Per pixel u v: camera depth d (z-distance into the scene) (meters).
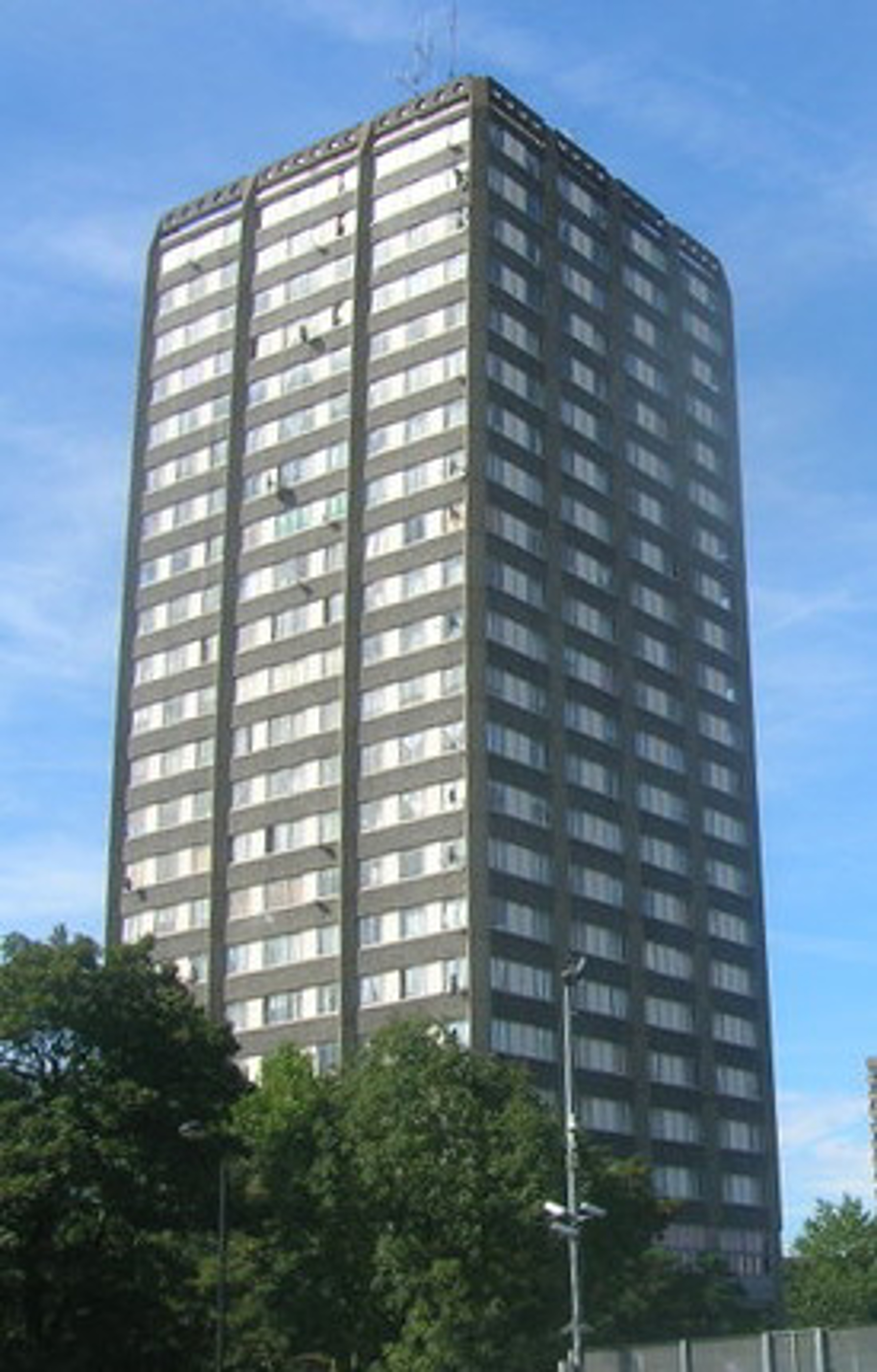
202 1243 67.06
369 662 114.69
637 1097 113.94
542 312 124.75
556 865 112.12
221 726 120.06
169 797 121.19
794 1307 110.88
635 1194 67.75
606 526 125.69
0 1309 55.31
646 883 120.25
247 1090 62.81
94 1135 56.31
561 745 115.44
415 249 122.50
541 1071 106.31
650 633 127.38
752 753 135.62
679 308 139.88
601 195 134.25
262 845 115.38
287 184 130.62
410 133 125.62
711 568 135.75
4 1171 53.62
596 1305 64.31
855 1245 113.81
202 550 125.62
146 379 133.38
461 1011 103.31
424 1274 58.66
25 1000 58.12
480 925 104.69
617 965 115.31
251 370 127.69
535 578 117.44
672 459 134.50
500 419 117.94
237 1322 63.09
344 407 121.69
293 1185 63.00
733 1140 121.62
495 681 111.50
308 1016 109.12
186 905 117.56
